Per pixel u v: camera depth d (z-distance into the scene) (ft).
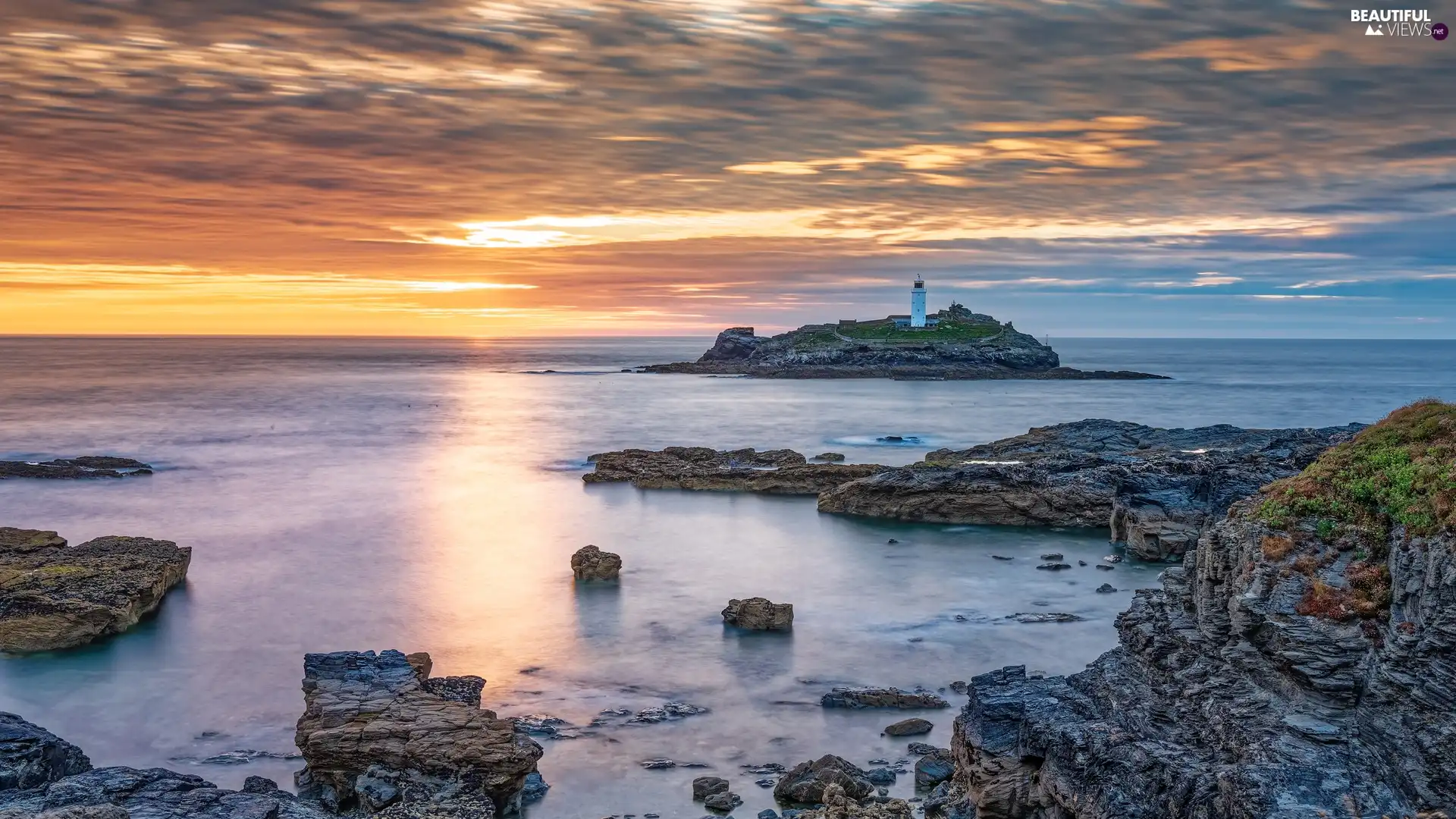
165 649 213.46
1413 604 105.09
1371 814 90.12
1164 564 283.59
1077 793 112.47
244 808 121.39
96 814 112.37
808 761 154.30
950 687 190.80
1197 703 115.24
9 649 210.18
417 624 230.68
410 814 132.46
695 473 415.64
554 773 157.17
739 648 214.28
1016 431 613.93
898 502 354.13
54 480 422.41
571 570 279.08
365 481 429.79
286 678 197.67
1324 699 104.88
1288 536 120.37
